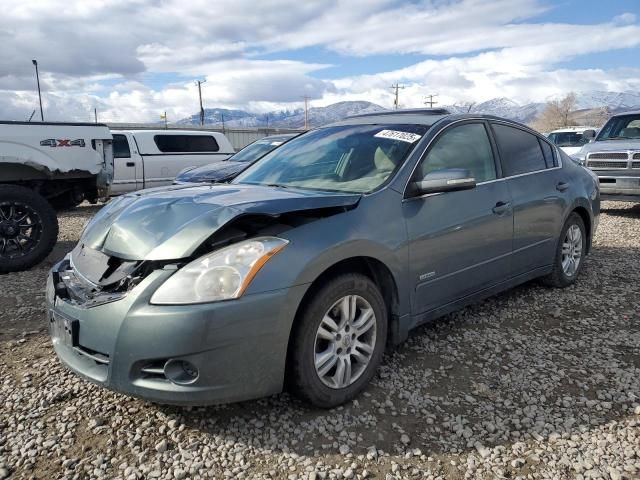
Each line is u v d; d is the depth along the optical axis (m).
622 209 10.88
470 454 2.56
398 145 3.64
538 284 5.09
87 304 2.70
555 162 4.93
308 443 2.65
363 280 3.00
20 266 6.11
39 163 6.37
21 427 2.82
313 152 4.02
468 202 3.71
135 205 3.11
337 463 2.50
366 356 3.09
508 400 3.03
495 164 4.14
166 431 2.77
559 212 4.71
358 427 2.78
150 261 2.62
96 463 2.51
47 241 6.29
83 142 6.73
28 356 3.72
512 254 4.17
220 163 9.14
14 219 6.16
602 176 9.60
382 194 3.22
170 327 2.45
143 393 2.51
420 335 3.95
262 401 3.04
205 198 3.07
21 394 3.18
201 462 2.51
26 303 4.90
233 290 2.52
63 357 2.86
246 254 2.60
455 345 3.77
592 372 3.35
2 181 6.40
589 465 2.45
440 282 3.52
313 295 2.78
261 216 2.75
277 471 2.45
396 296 3.24
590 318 4.27
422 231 3.34
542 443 2.63
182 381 2.50
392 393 3.12
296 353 2.73
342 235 2.88
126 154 12.77
